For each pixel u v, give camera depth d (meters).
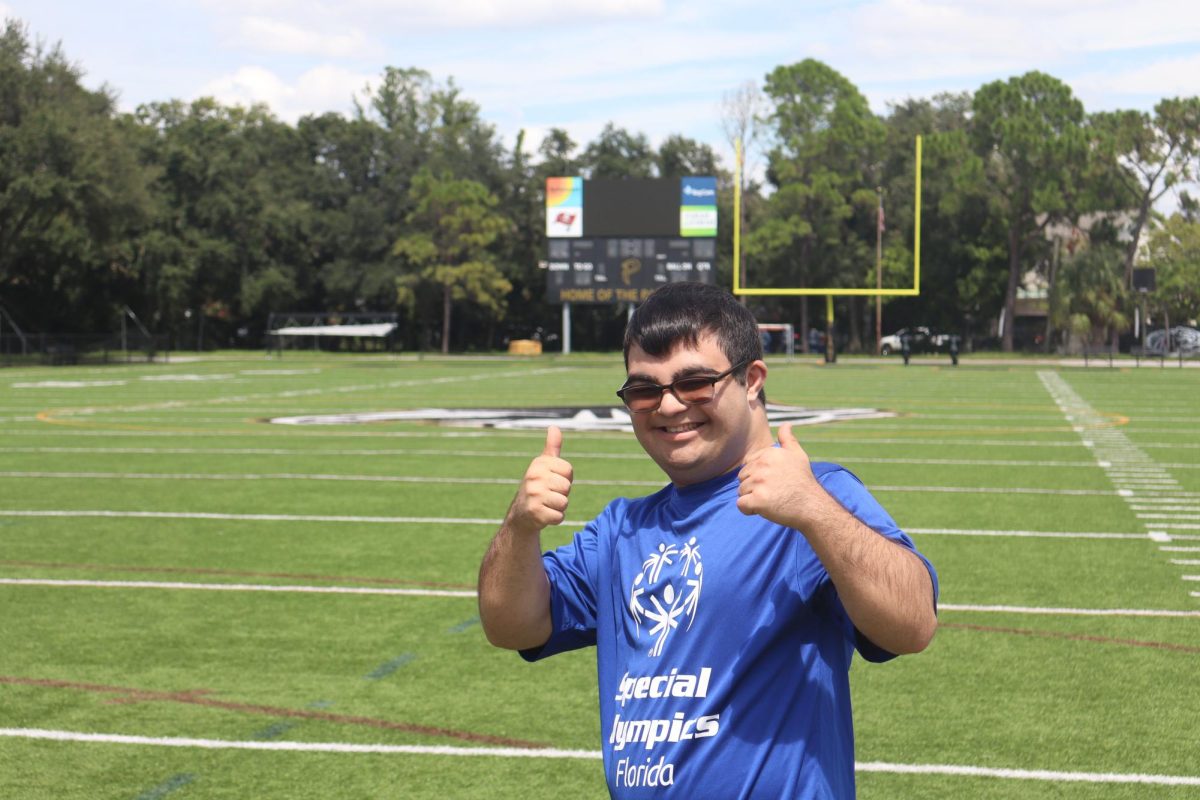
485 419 21.52
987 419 21.61
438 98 86.69
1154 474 13.72
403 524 10.45
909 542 2.10
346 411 23.55
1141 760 4.86
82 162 47.59
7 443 17.41
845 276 66.50
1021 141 63.31
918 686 5.83
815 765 2.06
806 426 20.17
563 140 79.44
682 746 2.09
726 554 2.14
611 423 20.62
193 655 6.43
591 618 2.43
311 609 7.42
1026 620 7.05
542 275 74.94
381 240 73.12
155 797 4.54
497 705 5.61
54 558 8.98
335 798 4.53
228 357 60.53
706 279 53.66
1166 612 7.23
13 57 49.72
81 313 64.19
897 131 72.62
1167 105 64.00
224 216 68.12
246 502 11.74
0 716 5.46
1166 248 64.25
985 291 68.00
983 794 4.51
